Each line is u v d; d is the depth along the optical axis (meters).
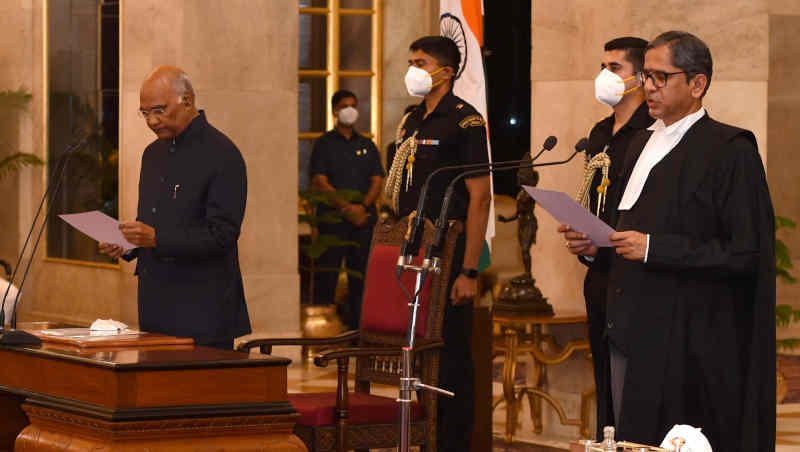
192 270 5.36
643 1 7.15
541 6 7.61
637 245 4.14
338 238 11.80
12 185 12.84
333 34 14.64
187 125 5.45
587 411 7.40
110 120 11.38
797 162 12.88
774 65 12.89
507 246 13.48
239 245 10.27
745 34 7.08
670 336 4.23
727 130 4.21
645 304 4.29
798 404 9.16
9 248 12.91
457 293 5.85
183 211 5.39
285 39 10.35
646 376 4.25
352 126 12.11
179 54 10.08
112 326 4.99
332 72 14.65
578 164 7.52
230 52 10.15
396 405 5.29
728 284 4.20
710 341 4.19
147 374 4.04
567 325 7.73
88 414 4.06
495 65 14.27
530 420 8.12
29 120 12.82
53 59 12.46
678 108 4.27
